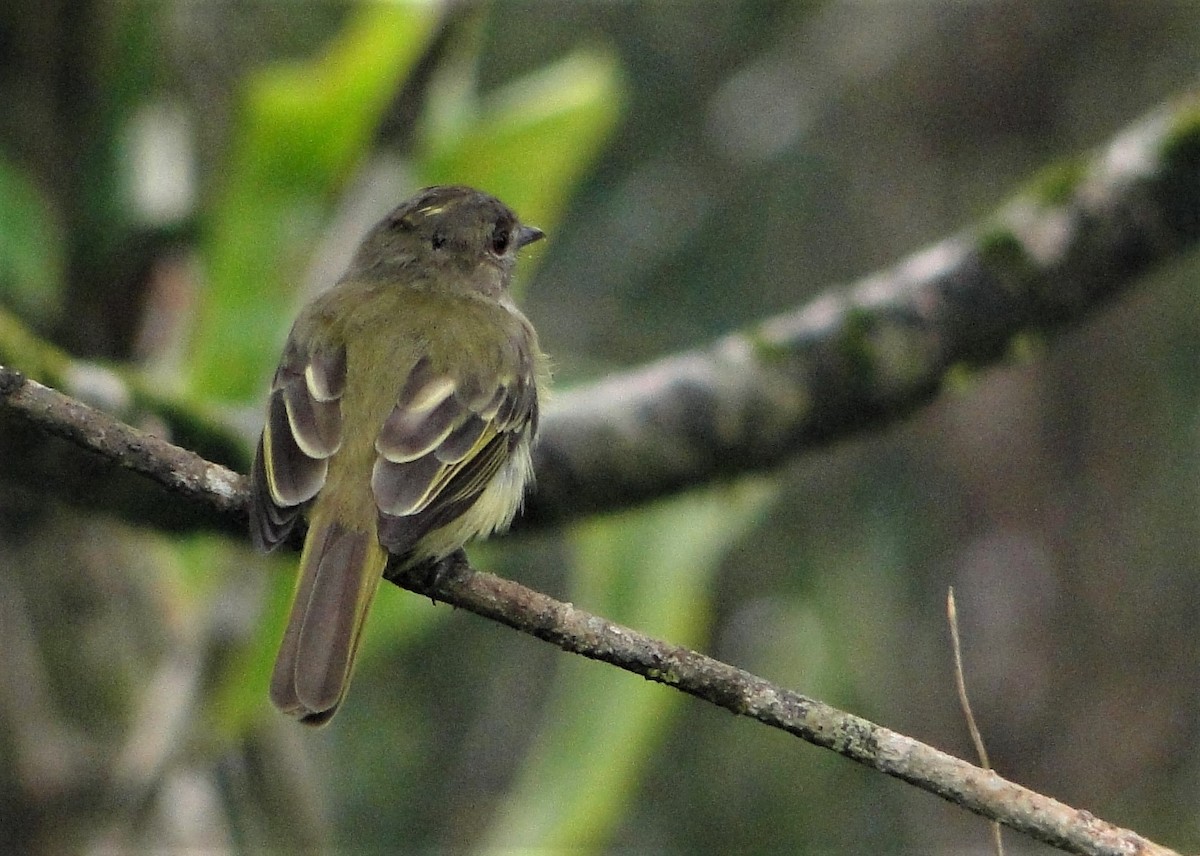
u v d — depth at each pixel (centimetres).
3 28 1191
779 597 1464
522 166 1199
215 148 1346
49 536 1175
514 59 1587
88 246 1205
